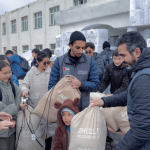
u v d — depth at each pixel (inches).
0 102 71.3
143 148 45.7
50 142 101.7
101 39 222.2
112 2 221.3
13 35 669.3
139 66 42.9
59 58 79.1
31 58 283.7
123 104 61.1
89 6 253.0
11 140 79.5
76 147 58.1
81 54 73.1
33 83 100.8
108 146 98.8
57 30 474.3
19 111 81.1
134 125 42.1
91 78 76.8
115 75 100.6
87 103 76.4
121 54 45.7
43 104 75.5
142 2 182.1
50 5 482.6
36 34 551.8
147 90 40.0
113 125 71.4
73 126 59.4
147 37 204.7
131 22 191.5
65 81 71.2
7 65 71.5
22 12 601.6
